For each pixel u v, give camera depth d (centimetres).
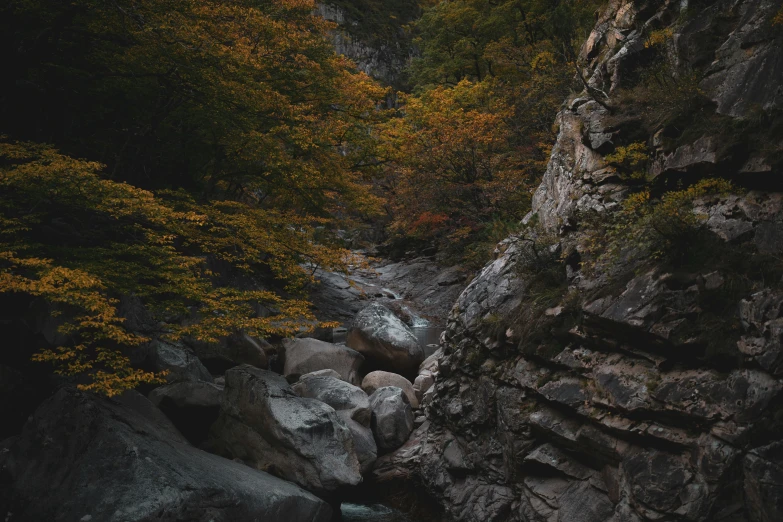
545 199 973
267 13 1680
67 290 626
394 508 849
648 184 733
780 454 451
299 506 702
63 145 1337
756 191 583
